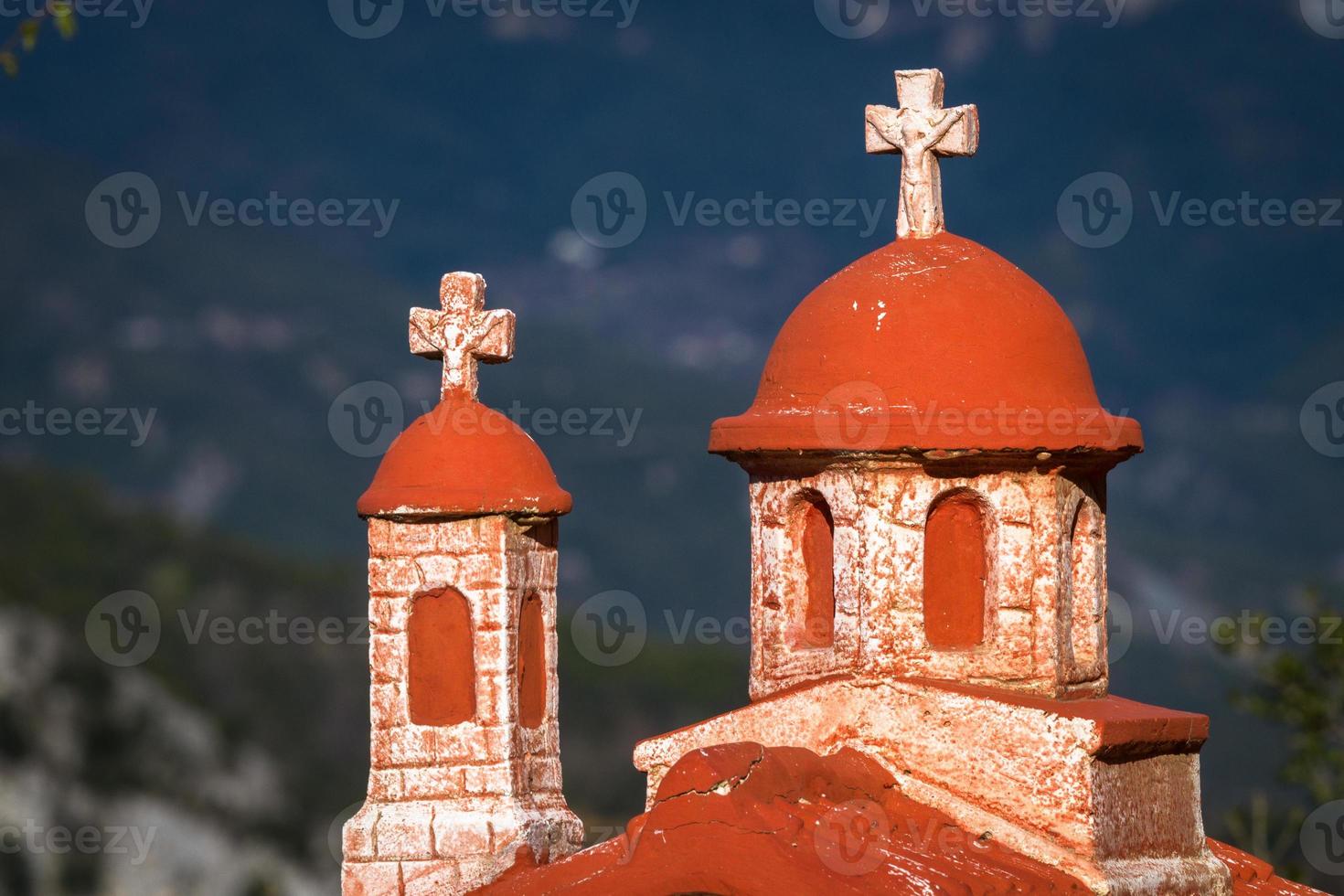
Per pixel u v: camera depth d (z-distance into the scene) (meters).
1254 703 61.19
